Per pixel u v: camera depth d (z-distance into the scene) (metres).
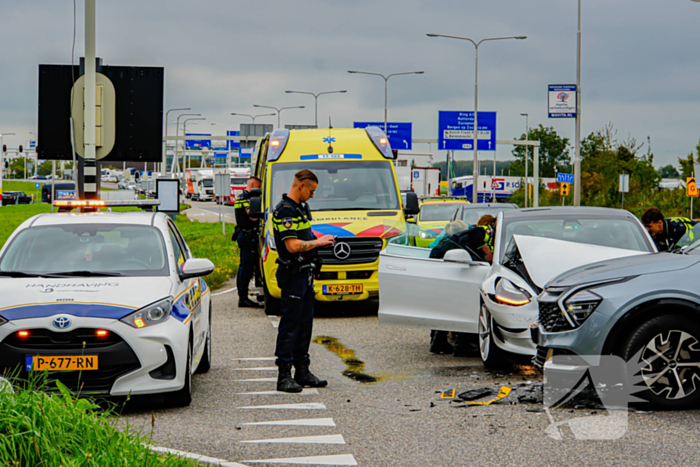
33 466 5.22
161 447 6.48
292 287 8.93
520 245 9.66
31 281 8.34
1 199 111.56
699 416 7.05
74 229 9.49
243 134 97.31
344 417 7.60
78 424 5.71
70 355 7.55
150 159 19.11
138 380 7.73
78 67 18.33
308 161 17.02
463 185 100.38
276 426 7.29
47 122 18.34
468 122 67.81
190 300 8.88
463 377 9.40
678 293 7.21
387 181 16.98
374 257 15.54
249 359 11.07
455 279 10.70
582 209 11.17
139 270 8.84
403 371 9.95
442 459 6.14
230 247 37.88
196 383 9.45
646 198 56.41
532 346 8.95
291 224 8.91
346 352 11.49
